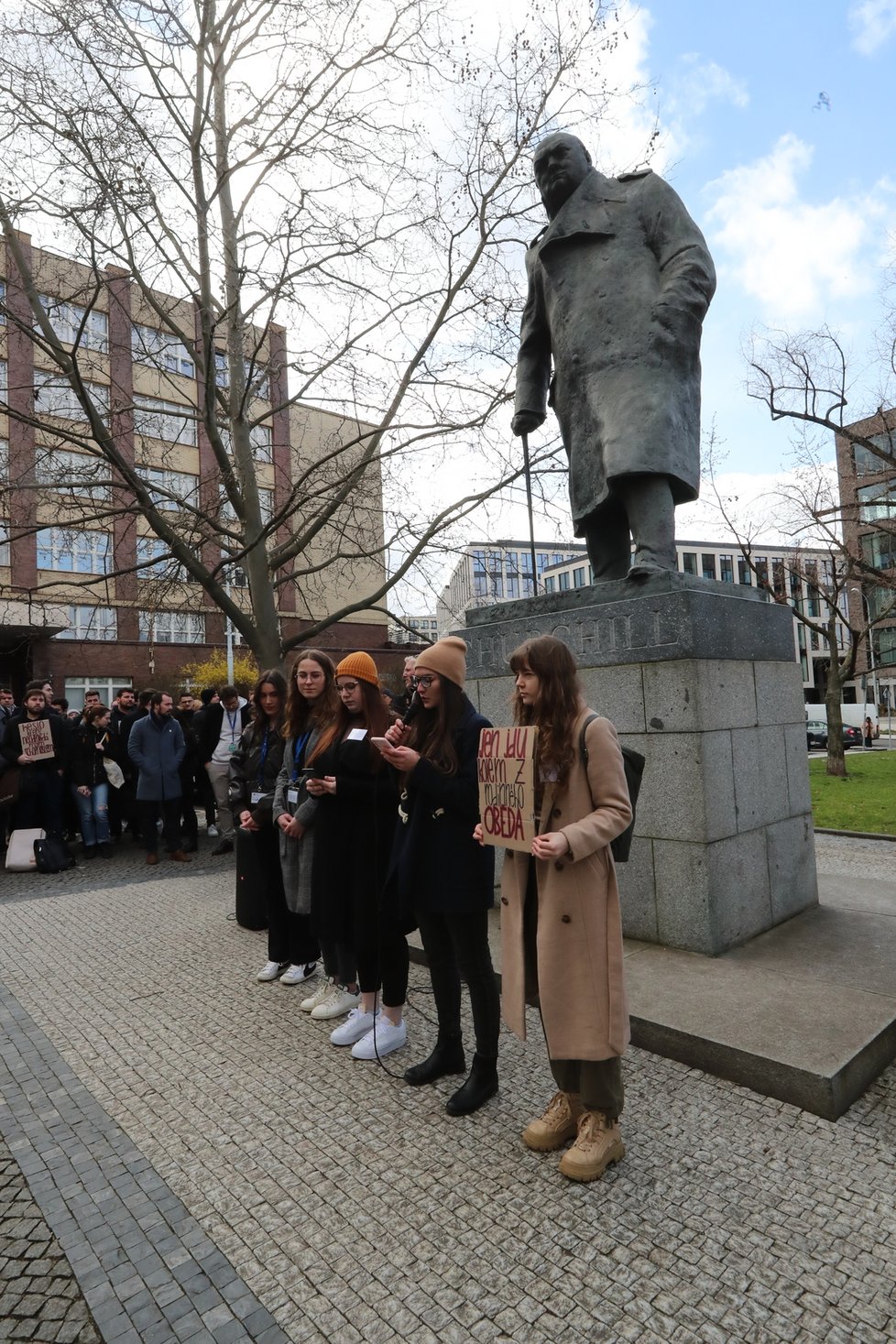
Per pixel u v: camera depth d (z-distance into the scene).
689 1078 3.00
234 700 8.87
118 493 12.97
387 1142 2.67
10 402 12.68
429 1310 1.91
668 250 4.52
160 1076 3.31
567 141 4.81
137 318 12.52
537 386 5.35
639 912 4.28
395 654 25.88
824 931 4.37
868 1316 1.83
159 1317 1.93
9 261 11.30
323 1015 3.87
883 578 16.30
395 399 10.13
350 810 3.53
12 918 6.23
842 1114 2.73
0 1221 2.36
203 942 5.33
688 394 4.53
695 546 47.66
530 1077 3.12
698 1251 2.06
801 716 4.95
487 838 2.49
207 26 8.93
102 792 8.95
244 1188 2.46
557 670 2.46
